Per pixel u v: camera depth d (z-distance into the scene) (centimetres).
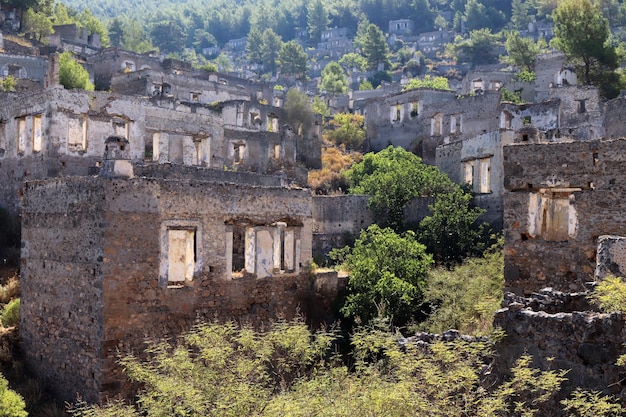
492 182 3575
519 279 2164
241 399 1401
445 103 5016
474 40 13312
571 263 2097
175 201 2239
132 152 3506
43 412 2069
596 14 5934
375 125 5897
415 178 3756
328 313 2747
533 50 7694
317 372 1730
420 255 2883
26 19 7612
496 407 1095
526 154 2177
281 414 1274
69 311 2169
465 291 2509
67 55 5141
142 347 2117
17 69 5278
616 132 4469
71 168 3244
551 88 5078
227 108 5078
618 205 2042
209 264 2339
